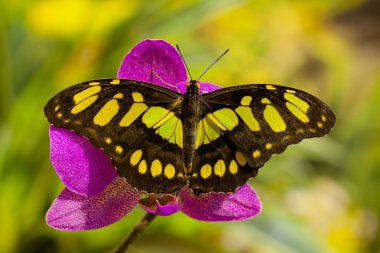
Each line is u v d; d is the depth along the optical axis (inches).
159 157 13.5
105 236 18.8
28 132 18.9
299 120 13.3
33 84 19.7
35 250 19.0
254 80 23.7
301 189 22.2
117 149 13.3
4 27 19.8
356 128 26.6
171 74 14.0
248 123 13.6
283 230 18.3
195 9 20.3
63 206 13.2
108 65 19.9
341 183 24.3
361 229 23.3
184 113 13.7
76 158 13.3
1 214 18.3
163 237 18.8
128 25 20.3
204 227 18.8
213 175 13.5
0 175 18.5
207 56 21.0
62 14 23.1
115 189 13.5
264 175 20.4
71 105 13.1
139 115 13.6
